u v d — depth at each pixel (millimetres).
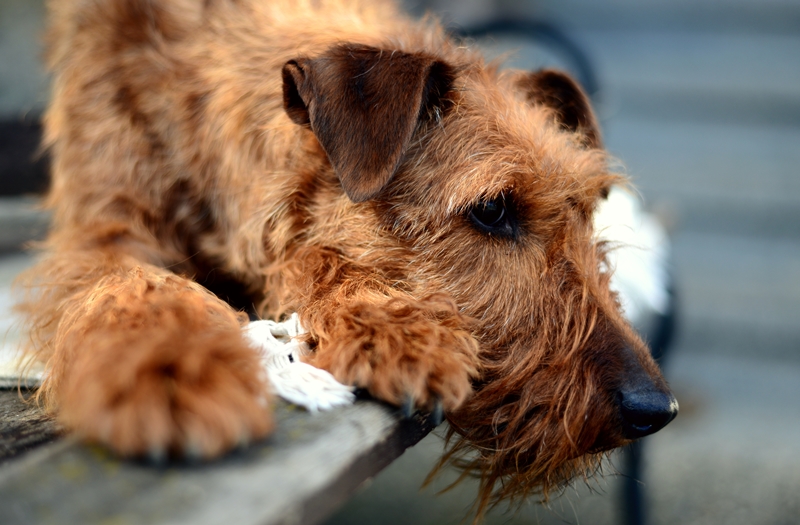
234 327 554
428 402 548
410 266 615
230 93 659
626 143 1657
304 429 516
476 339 604
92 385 490
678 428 1252
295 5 712
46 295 634
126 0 692
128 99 680
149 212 670
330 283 611
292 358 569
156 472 481
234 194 653
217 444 486
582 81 873
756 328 1518
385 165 583
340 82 596
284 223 632
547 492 612
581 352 603
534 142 631
